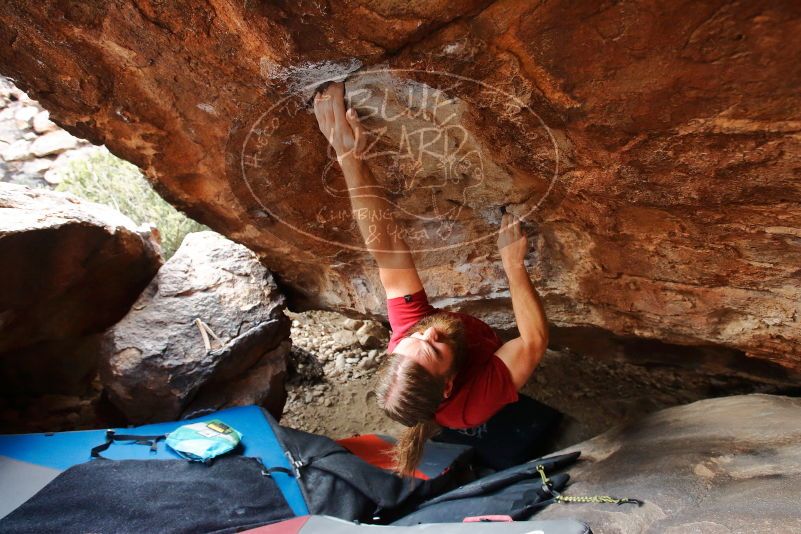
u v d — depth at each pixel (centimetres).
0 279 301
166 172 268
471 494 261
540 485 253
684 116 137
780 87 120
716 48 117
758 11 107
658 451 247
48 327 369
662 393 418
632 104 138
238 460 277
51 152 628
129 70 203
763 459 205
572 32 125
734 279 210
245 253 398
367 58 151
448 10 130
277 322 374
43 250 313
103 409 391
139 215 528
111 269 371
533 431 369
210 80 192
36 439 280
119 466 265
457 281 294
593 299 265
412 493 281
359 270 328
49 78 216
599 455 281
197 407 346
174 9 164
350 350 504
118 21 178
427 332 174
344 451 297
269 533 209
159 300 365
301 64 161
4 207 308
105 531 226
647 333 268
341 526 203
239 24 155
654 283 234
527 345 192
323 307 397
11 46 204
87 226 329
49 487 247
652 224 200
